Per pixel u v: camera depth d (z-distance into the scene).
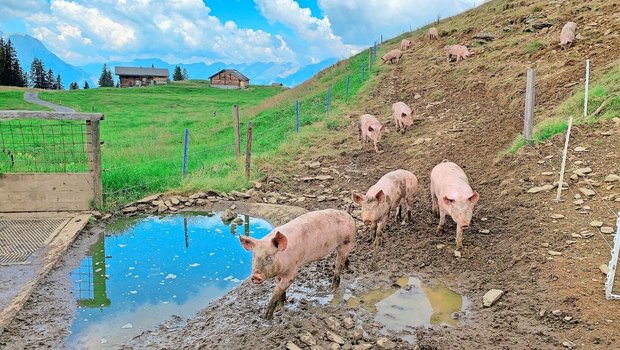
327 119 19.77
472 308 6.32
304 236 6.21
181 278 7.60
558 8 24.36
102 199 10.67
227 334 5.86
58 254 8.22
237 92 80.94
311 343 5.52
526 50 19.91
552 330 5.57
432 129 15.91
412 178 8.98
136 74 125.12
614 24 18.89
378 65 29.92
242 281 7.45
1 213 10.34
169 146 19.89
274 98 36.94
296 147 15.95
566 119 11.61
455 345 5.48
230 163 13.93
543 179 9.59
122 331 6.02
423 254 7.95
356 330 5.75
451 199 7.71
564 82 14.75
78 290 7.12
